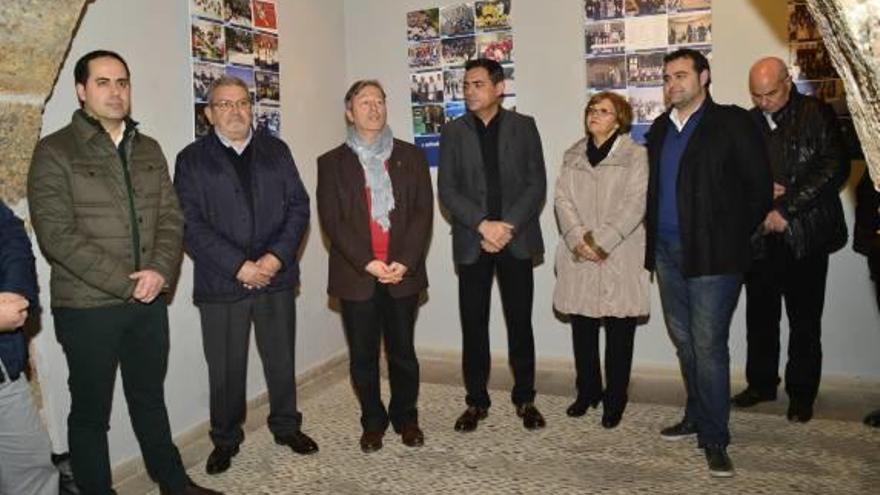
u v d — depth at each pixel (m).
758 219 2.68
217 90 2.83
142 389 2.50
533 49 4.05
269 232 2.93
